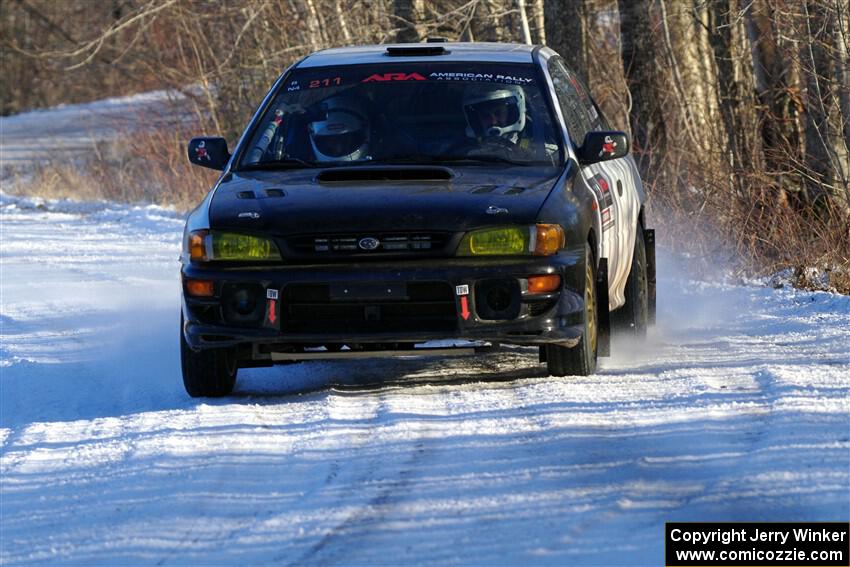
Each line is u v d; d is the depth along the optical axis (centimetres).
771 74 5588
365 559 1609
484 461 2028
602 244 2759
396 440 2194
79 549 1717
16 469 2164
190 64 9231
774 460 1941
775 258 4359
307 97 2920
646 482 1869
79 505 1927
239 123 8906
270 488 1955
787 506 1733
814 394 2378
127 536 1758
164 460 2142
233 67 8781
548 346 2605
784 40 5050
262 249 2462
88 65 14288
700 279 4338
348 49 3164
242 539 1720
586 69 6294
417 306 2434
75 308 4222
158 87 10856
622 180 3150
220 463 2103
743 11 5100
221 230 2491
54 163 10519
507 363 2938
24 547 1744
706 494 1800
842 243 4256
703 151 5462
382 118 2842
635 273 3195
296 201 2520
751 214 4444
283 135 2858
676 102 5847
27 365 3180
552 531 1675
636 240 3244
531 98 2869
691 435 2122
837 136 4741
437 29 7325
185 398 2681
